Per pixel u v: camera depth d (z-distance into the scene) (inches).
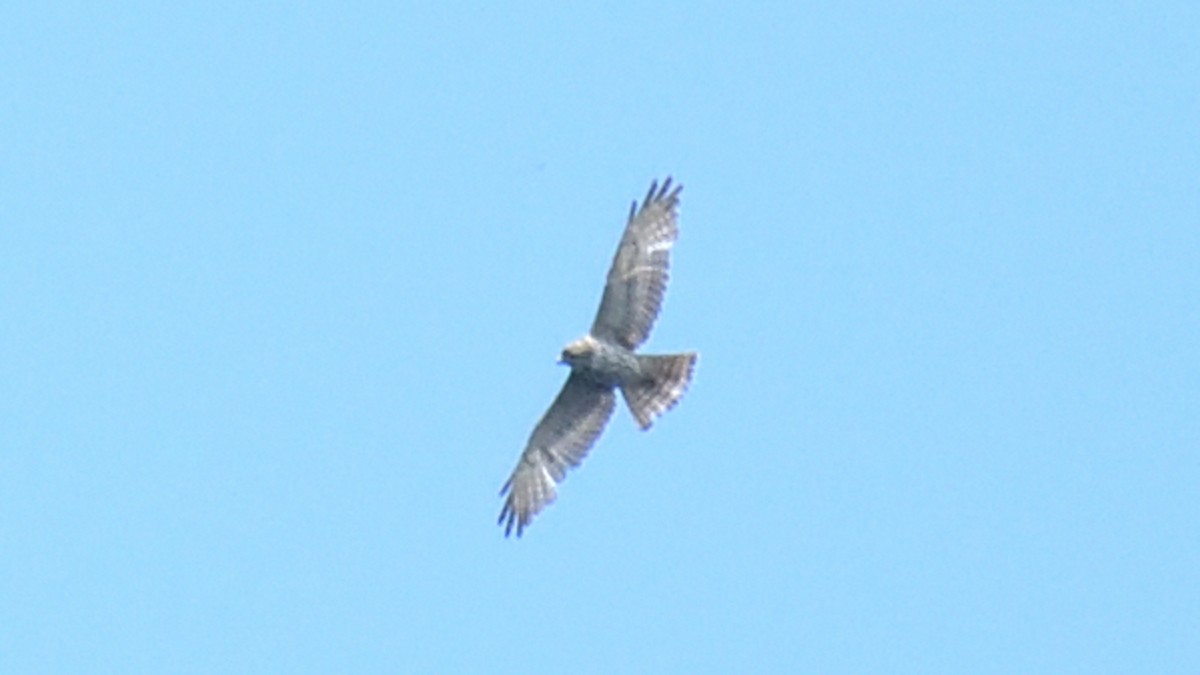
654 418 1523.1
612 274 1525.6
